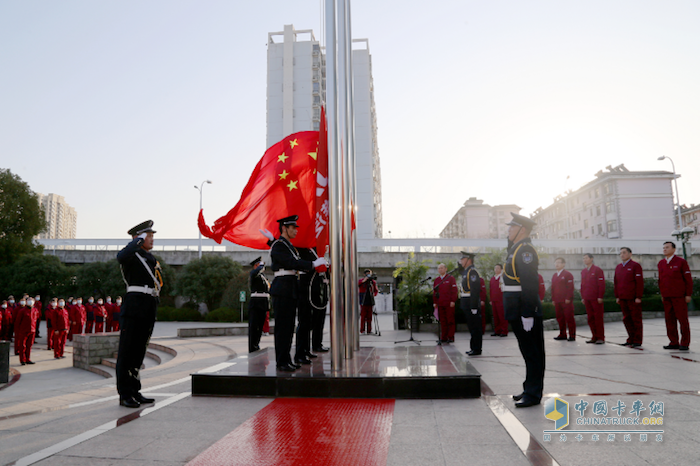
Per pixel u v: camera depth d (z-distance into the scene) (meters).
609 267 32.19
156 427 4.09
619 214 52.81
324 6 6.68
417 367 5.79
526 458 3.17
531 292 4.72
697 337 11.01
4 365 10.16
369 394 5.12
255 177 9.02
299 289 6.73
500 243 35.19
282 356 5.91
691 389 5.23
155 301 5.46
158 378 7.32
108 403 5.22
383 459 3.20
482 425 3.99
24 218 35.59
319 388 5.20
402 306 15.93
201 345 13.75
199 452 3.42
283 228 6.38
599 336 10.12
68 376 11.95
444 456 3.24
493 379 6.16
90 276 31.83
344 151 6.64
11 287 31.62
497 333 13.20
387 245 35.84
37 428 4.11
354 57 62.03
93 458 3.30
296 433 3.85
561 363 7.25
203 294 30.89
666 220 52.78
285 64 62.47
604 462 3.07
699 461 3.08
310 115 61.28
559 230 68.88
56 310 15.82
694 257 33.53
